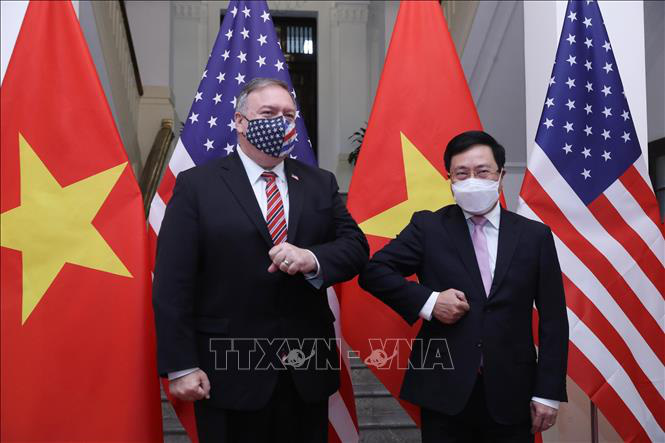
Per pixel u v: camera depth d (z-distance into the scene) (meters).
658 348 2.37
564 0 2.74
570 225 2.40
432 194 2.41
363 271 1.93
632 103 2.75
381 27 7.91
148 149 6.93
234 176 1.84
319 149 8.42
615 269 2.38
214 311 1.75
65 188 2.08
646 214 2.45
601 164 2.44
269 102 1.83
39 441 1.95
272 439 1.80
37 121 2.09
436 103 2.47
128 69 6.33
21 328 1.98
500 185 1.93
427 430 1.85
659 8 3.62
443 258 1.89
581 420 2.60
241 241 1.75
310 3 8.66
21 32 2.13
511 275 1.83
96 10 5.00
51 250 2.04
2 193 2.03
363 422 3.42
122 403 2.00
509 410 1.75
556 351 1.81
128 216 2.11
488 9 5.04
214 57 2.46
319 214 1.88
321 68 8.56
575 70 2.48
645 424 2.32
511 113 5.56
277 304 1.76
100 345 2.02
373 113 2.47
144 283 2.08
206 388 1.67
